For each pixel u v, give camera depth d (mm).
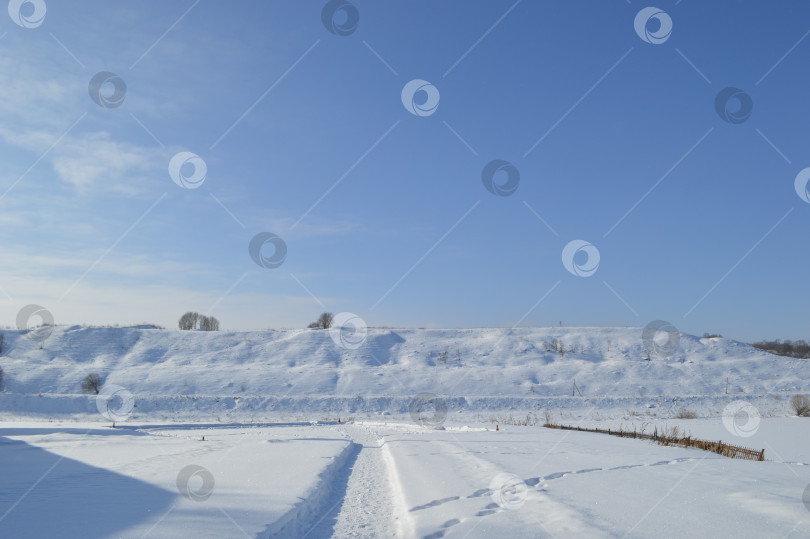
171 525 8906
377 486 14602
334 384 60969
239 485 12984
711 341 82562
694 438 26125
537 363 73125
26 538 8086
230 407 51344
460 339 87938
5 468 16188
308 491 12195
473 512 10000
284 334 86875
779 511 9422
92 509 10125
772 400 52750
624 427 35719
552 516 9422
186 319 99750
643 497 10898
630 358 75188
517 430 32781
